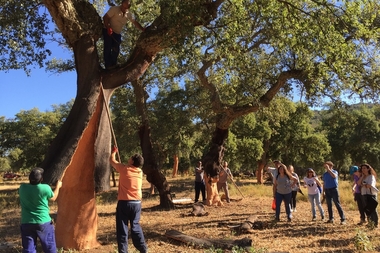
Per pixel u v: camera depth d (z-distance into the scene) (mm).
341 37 7688
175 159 47250
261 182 33750
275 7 7770
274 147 35688
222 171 15094
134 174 5824
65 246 7027
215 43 7625
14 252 7293
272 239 7777
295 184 12125
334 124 14133
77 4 6500
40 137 40344
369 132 36125
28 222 5109
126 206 5664
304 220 10266
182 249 6844
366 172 9078
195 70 13523
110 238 8211
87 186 7219
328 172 9766
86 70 6223
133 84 14180
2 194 29734
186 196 20188
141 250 5750
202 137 25719
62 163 5551
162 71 15258
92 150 7012
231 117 12977
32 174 5164
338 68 8141
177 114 21391
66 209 7148
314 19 7688
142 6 12172
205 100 20297
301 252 6645
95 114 6664
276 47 10680
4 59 9828
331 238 7840
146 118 14203
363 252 6652
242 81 11102
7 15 8656
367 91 11039
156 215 11953
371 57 10180
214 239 7359
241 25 7543
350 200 14625
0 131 41531
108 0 11484
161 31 6727
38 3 9000
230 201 15461
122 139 24953
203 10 6711
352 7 7699
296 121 33531
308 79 10164
